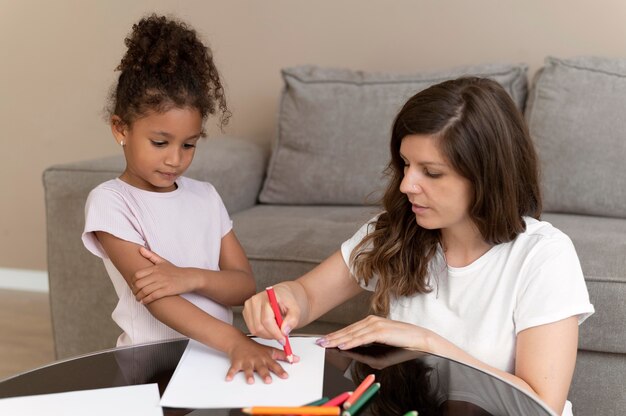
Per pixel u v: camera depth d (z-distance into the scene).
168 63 1.32
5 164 3.29
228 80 3.01
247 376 1.08
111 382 1.09
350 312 1.94
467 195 1.23
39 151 3.25
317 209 2.51
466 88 1.21
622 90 2.27
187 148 1.37
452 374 1.10
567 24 2.61
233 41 2.99
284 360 1.15
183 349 1.21
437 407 0.99
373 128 2.50
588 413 1.82
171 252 1.42
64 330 2.20
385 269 1.36
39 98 3.22
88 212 1.38
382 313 1.38
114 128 1.40
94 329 2.17
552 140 2.30
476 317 1.29
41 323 2.89
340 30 2.86
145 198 1.41
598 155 2.24
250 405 1.01
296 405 1.00
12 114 3.26
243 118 3.02
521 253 1.27
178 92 1.31
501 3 2.66
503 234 1.25
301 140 2.57
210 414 0.99
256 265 1.99
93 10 3.09
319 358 1.16
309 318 1.39
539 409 0.99
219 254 1.52
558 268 1.23
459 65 2.74
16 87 3.24
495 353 1.27
